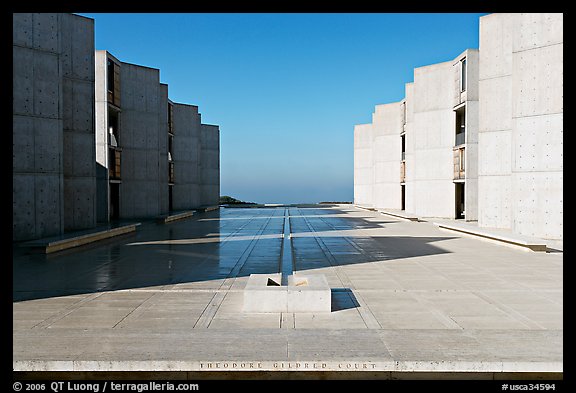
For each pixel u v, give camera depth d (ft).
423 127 94.63
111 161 81.66
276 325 20.67
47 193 51.39
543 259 39.96
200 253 44.57
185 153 129.39
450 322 21.17
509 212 66.95
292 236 60.70
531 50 51.75
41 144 50.90
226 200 217.97
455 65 88.48
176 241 55.01
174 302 25.12
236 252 45.19
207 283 30.25
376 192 133.59
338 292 27.32
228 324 20.84
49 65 51.70
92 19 62.95
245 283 30.22
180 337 18.49
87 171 62.28
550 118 50.67
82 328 20.13
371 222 87.40
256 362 15.89
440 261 39.06
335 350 16.94
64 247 47.52
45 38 51.34
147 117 91.15
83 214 61.72
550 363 15.65
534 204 51.78
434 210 93.66
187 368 15.89
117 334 18.94
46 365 15.84
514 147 53.62
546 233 51.11
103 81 77.30
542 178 51.29
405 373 15.87
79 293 27.37
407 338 18.31
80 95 61.72
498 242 51.29
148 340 18.12
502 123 67.46
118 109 83.56
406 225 79.41
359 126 171.22
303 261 39.29
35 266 37.11
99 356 16.33
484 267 35.96
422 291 27.55
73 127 61.05
